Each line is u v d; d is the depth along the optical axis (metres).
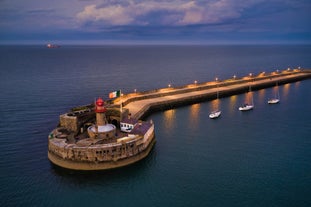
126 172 55.62
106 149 55.00
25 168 56.53
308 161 59.88
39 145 68.00
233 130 80.62
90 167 54.97
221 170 56.25
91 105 82.25
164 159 61.31
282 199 46.69
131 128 67.31
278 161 59.97
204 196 47.88
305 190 49.06
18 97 120.69
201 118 93.88
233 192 48.81
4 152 63.78
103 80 174.88
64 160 55.66
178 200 47.00
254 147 67.75
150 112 101.56
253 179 52.72
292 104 113.81
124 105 98.88
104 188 50.38
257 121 89.69
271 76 173.88
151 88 153.25
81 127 68.88
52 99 118.56
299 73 195.88
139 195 48.50
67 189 49.84
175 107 110.69
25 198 47.12
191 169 56.84
